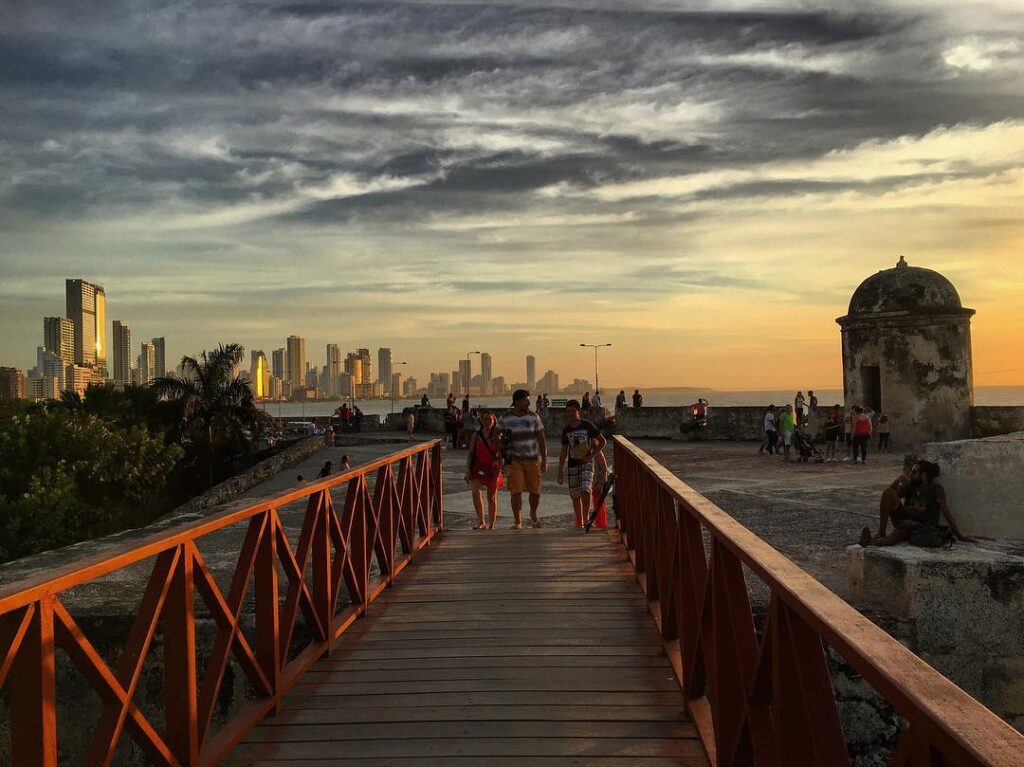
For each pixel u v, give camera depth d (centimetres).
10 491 2342
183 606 300
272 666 394
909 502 651
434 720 386
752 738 253
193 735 304
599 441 925
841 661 520
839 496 1191
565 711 394
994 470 657
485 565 732
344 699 414
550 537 865
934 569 560
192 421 3578
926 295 2052
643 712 392
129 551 256
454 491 1439
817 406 2302
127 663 266
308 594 461
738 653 276
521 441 939
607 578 671
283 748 356
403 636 521
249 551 371
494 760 344
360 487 579
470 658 475
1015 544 631
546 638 510
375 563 765
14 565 790
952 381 2041
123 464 2612
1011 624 554
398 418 3888
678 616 404
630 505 736
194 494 3584
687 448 2203
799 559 747
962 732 115
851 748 515
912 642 560
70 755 568
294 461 2475
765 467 1655
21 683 216
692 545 382
